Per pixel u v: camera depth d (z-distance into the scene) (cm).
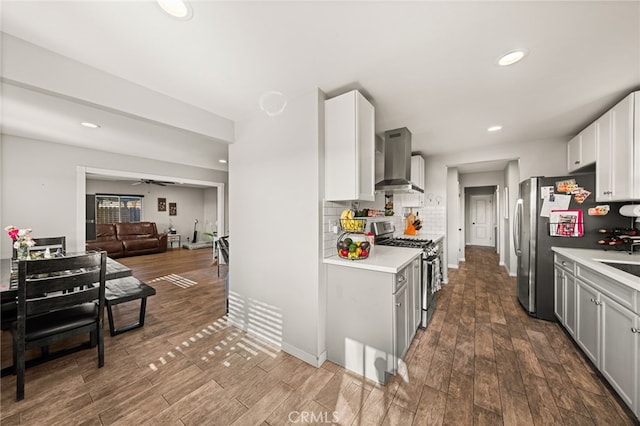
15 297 175
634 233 223
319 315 194
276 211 219
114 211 764
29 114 253
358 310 185
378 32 133
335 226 214
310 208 197
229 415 145
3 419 141
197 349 215
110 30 131
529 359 198
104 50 148
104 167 407
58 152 359
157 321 271
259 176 233
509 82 187
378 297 176
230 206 261
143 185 808
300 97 203
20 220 329
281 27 129
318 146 193
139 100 187
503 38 138
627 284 143
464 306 310
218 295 358
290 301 209
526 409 148
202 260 620
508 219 453
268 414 146
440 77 180
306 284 199
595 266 178
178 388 167
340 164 193
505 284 399
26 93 210
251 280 240
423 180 419
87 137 331
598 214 244
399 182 284
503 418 142
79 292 177
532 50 149
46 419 141
